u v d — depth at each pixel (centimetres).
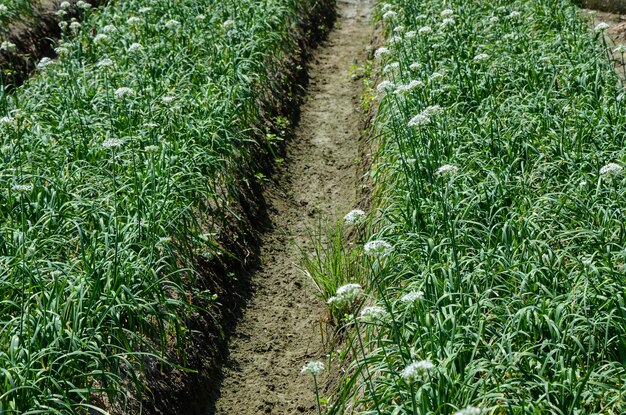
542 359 514
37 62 1242
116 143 680
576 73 944
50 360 534
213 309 741
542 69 956
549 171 739
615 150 774
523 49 1032
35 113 910
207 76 1033
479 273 597
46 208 701
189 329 674
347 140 1147
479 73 959
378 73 1223
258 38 1173
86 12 1267
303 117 1216
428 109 704
